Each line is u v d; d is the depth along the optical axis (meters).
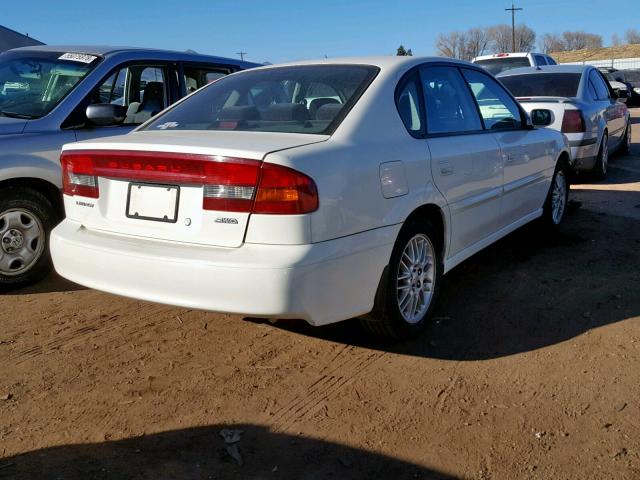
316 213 3.06
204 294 3.08
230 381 3.40
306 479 2.61
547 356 3.65
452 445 2.83
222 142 3.24
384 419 3.03
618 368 3.48
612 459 2.71
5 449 2.79
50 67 5.42
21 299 4.59
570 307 4.36
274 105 3.87
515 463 2.70
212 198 3.10
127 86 5.55
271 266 2.98
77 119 5.03
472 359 3.64
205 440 2.87
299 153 3.10
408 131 3.82
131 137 3.63
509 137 4.96
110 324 4.14
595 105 9.09
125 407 3.14
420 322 3.93
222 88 4.32
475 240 4.57
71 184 3.69
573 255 5.55
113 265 3.33
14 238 4.70
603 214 7.04
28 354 3.70
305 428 2.96
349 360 3.64
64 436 2.89
